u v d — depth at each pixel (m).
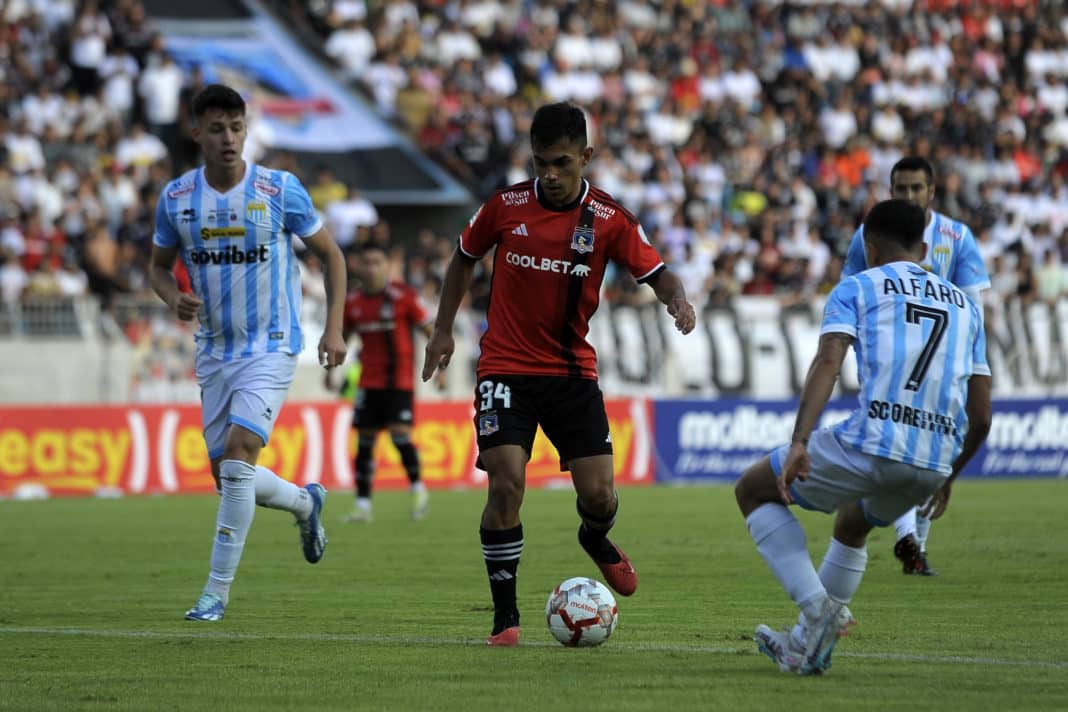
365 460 51.78
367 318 51.56
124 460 67.06
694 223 93.12
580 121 22.62
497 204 23.48
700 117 106.69
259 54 98.62
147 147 85.81
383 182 93.25
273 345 26.84
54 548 41.91
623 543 41.91
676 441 73.69
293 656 22.17
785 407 76.12
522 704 18.06
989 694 18.55
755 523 19.84
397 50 104.00
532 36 108.62
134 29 93.88
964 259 31.80
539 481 72.38
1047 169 111.44
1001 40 123.94
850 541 20.53
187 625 25.91
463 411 71.75
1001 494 62.88
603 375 75.88
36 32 91.94
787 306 79.94
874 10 120.38
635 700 18.25
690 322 22.78
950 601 28.61
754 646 23.03
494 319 23.52
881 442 19.11
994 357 79.88
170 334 72.44
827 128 108.69
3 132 83.69
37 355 70.31
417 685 19.53
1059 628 24.88
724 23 118.88
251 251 26.55
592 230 23.09
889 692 18.69
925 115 112.56
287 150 91.94
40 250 77.69
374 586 32.28
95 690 19.34
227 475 26.44
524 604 28.70
